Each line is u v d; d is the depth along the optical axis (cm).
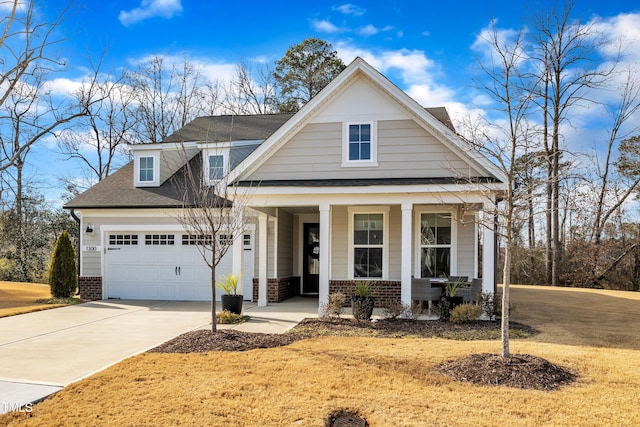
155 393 659
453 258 1509
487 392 675
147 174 1880
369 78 1414
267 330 1127
